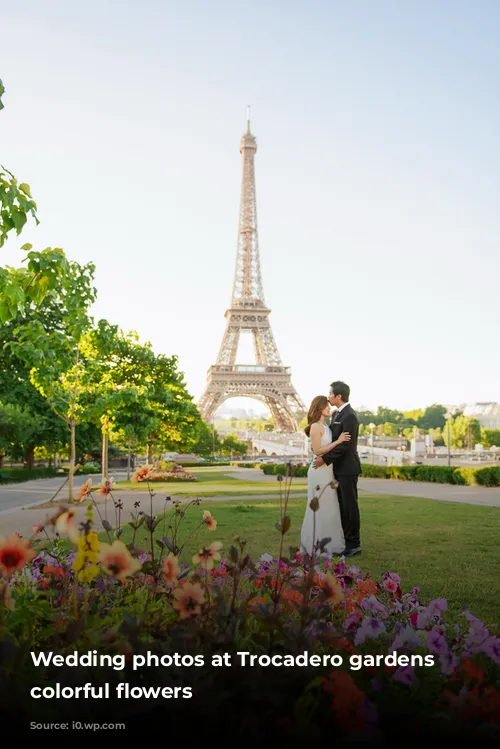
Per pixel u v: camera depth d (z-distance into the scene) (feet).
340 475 29.40
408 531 38.81
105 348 69.00
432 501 64.80
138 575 13.39
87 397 65.31
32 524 44.04
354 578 16.28
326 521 28.81
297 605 10.57
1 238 21.76
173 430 162.71
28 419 142.10
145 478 15.55
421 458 258.57
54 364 58.44
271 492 81.61
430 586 22.82
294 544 32.50
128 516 47.03
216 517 47.03
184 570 13.53
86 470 235.20
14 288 23.34
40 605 10.70
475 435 477.36
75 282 47.44
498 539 35.06
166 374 131.95
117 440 160.45
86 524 10.09
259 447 416.26
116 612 11.33
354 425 29.58
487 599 20.90
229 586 14.48
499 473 99.40
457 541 34.32
